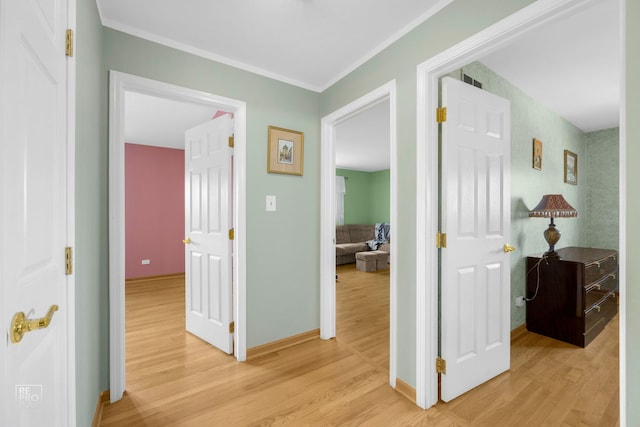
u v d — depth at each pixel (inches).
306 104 101.4
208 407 66.2
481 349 73.6
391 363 74.3
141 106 125.2
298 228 100.0
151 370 82.0
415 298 67.7
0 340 22.7
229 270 91.2
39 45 30.1
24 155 26.9
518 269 105.7
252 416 63.2
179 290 170.4
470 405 66.5
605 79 98.6
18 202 25.7
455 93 67.0
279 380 77.2
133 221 193.6
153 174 200.2
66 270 38.8
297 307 99.8
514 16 49.8
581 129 153.4
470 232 70.6
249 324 89.4
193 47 79.3
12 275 24.5
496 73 94.0
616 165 151.0
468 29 57.2
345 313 132.6
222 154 92.7
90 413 54.9
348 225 294.4
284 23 69.7
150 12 65.6
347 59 85.7
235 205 89.0
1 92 22.7
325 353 92.8
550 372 80.4
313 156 103.4
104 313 66.9
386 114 138.1
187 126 154.9
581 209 154.4
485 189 73.9
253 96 90.0
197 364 85.5
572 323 98.1
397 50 73.2
